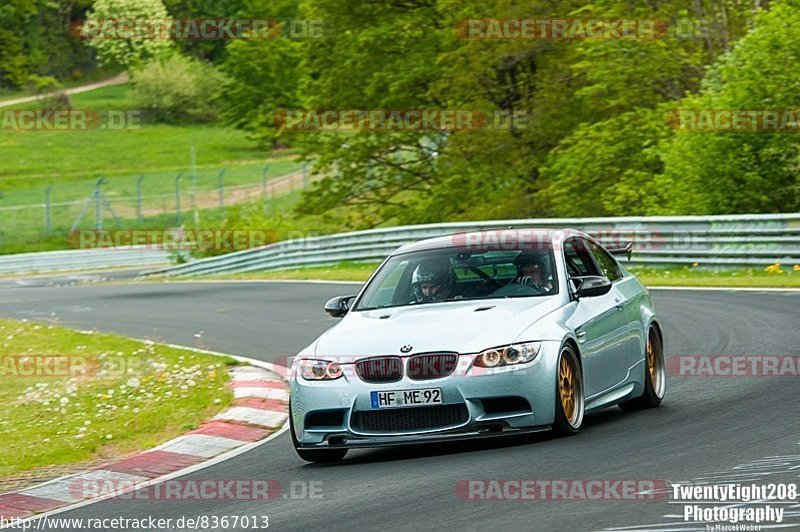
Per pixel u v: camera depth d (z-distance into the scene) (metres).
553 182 110.12
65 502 23.92
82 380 42.88
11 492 25.28
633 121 100.12
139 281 115.69
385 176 132.75
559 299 25.98
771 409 26.45
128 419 33.50
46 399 38.53
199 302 76.81
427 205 122.62
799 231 63.81
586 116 114.44
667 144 87.50
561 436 24.77
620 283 29.52
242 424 31.95
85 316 72.62
